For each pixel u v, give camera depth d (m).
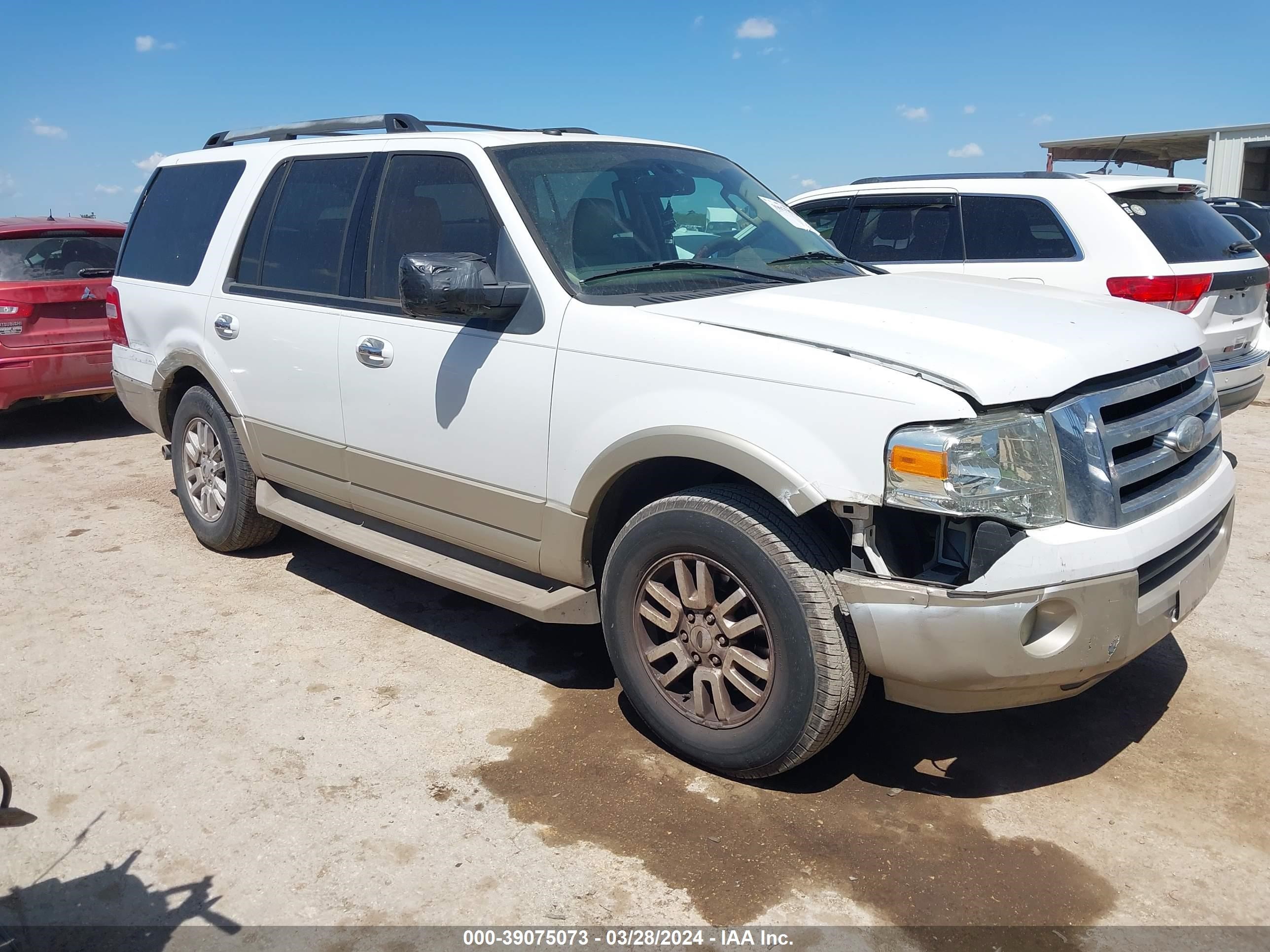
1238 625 4.25
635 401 3.15
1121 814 3.01
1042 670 2.70
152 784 3.25
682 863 2.81
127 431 8.72
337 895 2.72
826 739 2.96
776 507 2.93
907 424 2.65
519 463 3.53
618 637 3.37
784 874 2.76
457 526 3.85
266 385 4.59
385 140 4.23
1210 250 6.39
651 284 3.55
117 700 3.82
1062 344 2.91
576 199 3.76
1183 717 3.54
